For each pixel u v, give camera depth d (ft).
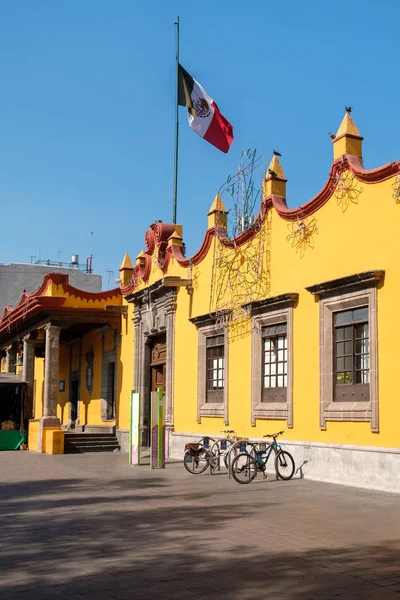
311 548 24.29
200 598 18.54
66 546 25.20
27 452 80.12
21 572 21.49
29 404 90.27
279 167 54.13
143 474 51.62
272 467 49.47
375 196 42.14
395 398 39.29
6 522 30.53
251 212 55.98
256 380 53.31
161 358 73.77
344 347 44.50
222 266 60.08
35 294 86.53
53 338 81.05
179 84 73.36
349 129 45.32
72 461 65.51
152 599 18.53
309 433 46.52
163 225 75.00
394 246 40.29
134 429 61.00
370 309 41.45
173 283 65.67
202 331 62.49
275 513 32.04
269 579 20.33
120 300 84.94
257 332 53.62
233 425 56.24
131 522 30.09
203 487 42.68
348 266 44.09
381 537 26.13
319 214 47.32
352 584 19.71
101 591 19.30
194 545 25.08
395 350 39.55
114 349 86.63
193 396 63.67
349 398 43.62
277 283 51.49
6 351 117.91
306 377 47.26
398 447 38.91
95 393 93.20
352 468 42.06
